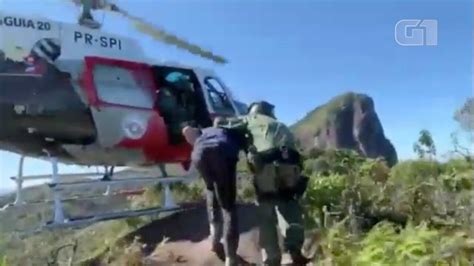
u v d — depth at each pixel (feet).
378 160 22.86
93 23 22.86
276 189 13.37
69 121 21.95
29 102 21.07
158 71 24.85
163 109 24.52
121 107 23.16
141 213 22.79
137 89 23.93
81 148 22.79
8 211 20.75
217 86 27.17
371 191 18.07
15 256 17.75
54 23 21.85
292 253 13.38
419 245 11.71
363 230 15.66
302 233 13.47
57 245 19.13
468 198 15.67
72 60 22.16
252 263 14.94
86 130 22.41
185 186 27.50
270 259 13.43
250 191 22.22
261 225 13.64
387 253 11.95
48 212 21.80
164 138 24.52
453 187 17.08
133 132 23.50
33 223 20.75
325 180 18.51
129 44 24.07
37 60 21.31
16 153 21.93
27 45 21.15
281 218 13.55
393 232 13.60
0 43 20.54
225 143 13.21
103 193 25.52
